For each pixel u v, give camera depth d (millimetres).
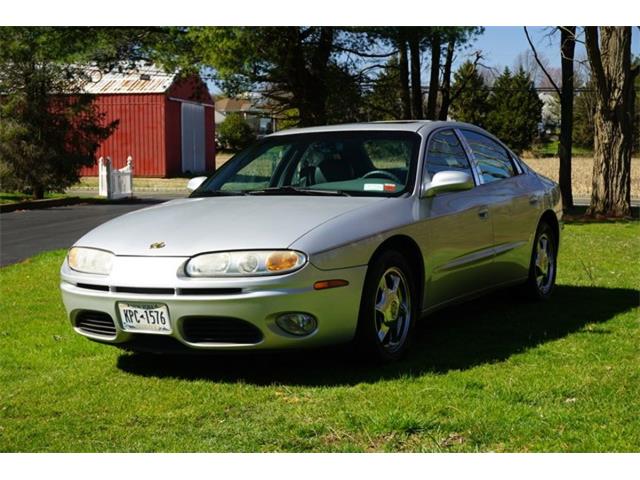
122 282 4484
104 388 4504
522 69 63656
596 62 17188
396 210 4992
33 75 22469
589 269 8820
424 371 4691
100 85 39094
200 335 4438
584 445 3467
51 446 3633
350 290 4512
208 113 44500
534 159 54531
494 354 5082
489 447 3475
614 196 17688
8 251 11617
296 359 5008
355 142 5691
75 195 27625
